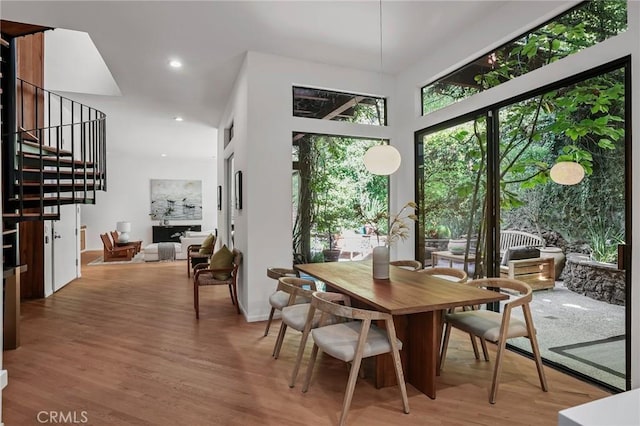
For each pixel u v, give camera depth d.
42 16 3.26
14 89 3.70
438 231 4.24
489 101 3.47
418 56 4.21
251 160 4.07
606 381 2.54
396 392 2.47
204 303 4.86
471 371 2.79
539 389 2.50
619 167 2.45
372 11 3.25
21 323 3.99
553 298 2.92
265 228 4.13
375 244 4.82
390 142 4.84
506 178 3.36
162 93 5.36
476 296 2.35
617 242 2.47
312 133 4.45
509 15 3.16
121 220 11.06
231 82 4.93
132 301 4.97
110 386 2.55
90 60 5.41
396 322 2.59
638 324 2.27
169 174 11.54
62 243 5.93
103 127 4.55
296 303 3.15
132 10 3.18
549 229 2.95
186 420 2.14
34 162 4.04
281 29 3.55
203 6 3.13
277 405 2.31
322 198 4.55
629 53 2.34
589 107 2.64
